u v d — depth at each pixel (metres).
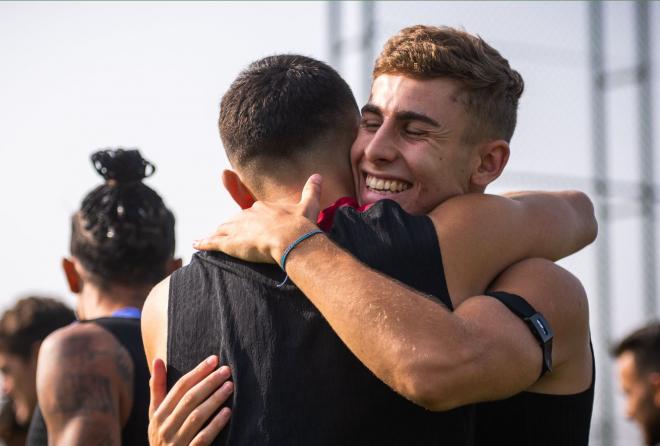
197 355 3.10
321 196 3.22
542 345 2.96
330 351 2.91
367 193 3.31
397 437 2.89
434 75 3.26
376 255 2.99
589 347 3.31
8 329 6.62
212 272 3.16
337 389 2.89
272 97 3.22
